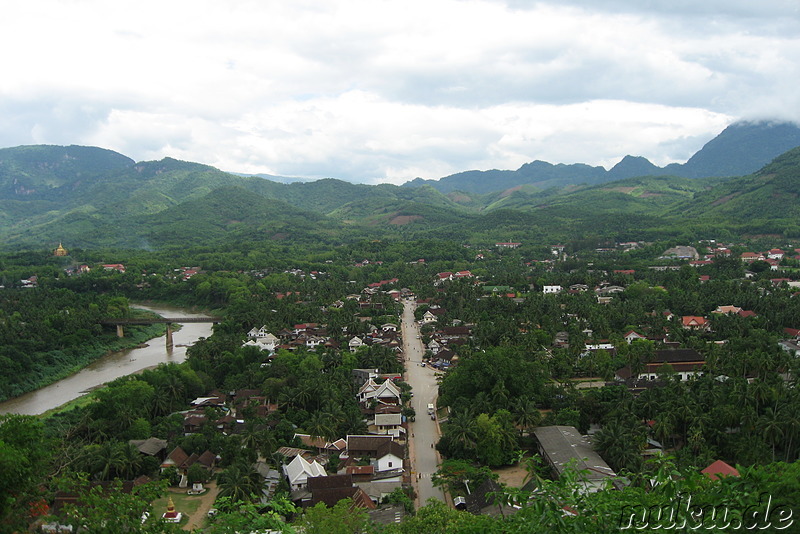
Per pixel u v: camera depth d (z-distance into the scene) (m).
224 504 44.16
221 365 189.38
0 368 190.38
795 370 143.25
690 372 164.38
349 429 138.88
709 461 108.88
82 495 46.44
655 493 33.47
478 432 122.31
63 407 174.50
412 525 84.75
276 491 110.19
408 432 144.38
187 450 129.50
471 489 108.62
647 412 128.38
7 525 52.00
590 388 150.88
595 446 114.44
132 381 153.50
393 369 187.62
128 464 116.94
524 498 34.72
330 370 182.50
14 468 52.44
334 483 110.62
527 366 148.38
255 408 153.88
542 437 122.56
